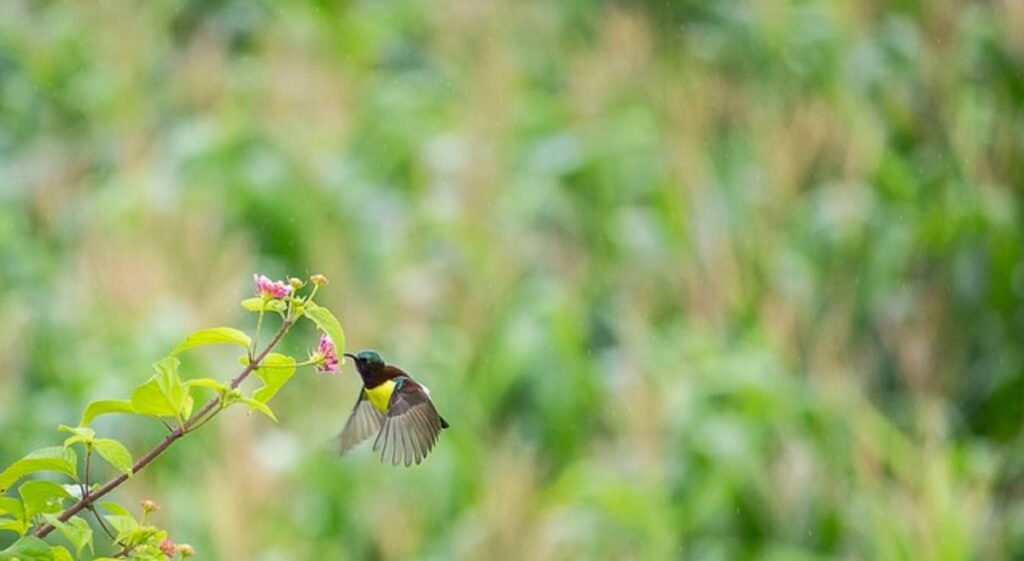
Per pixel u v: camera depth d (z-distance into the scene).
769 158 13.52
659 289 13.26
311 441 11.37
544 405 12.11
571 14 17.38
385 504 10.50
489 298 12.56
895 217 13.52
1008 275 13.20
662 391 11.52
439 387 12.00
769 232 13.26
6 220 12.89
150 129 15.38
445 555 10.63
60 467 3.56
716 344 12.31
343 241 12.67
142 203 13.34
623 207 14.32
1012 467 12.34
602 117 14.79
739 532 11.49
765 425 11.71
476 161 13.39
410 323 12.30
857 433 11.56
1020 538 11.47
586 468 11.52
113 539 3.69
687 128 14.23
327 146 14.12
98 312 11.70
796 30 15.79
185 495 10.42
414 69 16.95
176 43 17.00
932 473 11.05
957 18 14.61
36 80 15.59
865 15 15.41
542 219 14.12
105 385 11.00
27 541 3.49
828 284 13.10
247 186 13.56
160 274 11.88
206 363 11.48
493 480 10.41
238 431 10.18
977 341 13.19
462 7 16.22
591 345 13.30
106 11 16.06
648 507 10.89
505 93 14.37
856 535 11.24
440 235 13.57
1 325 11.26
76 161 14.47
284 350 11.91
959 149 14.08
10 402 10.84
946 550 10.77
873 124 14.55
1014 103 14.74
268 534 10.20
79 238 13.61
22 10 16.53
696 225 13.25
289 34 16.11
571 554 10.91
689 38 16.72
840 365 12.12
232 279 12.08
